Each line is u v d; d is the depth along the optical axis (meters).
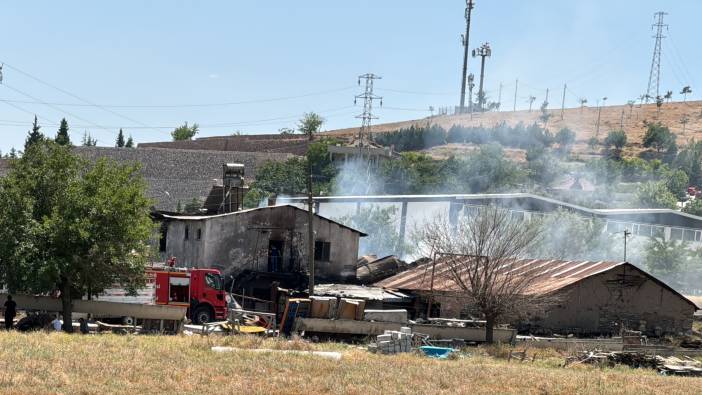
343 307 67.81
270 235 90.38
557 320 78.81
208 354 45.47
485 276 70.19
